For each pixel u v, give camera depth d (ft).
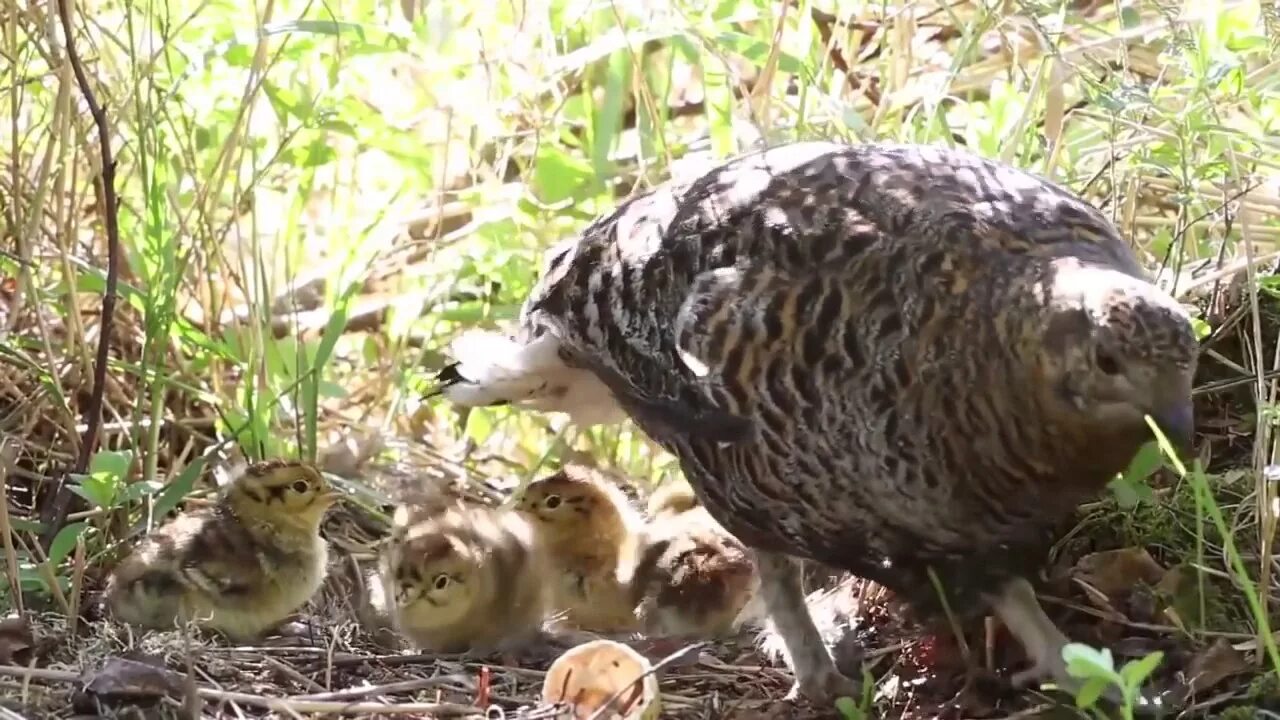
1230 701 18.29
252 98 24.25
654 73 30.14
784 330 17.92
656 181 27.32
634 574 22.06
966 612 18.89
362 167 30.14
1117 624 19.80
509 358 21.57
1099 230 18.03
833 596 21.98
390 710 18.39
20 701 17.93
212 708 18.40
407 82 28.58
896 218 17.99
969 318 17.11
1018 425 16.94
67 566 21.88
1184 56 22.44
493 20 28.50
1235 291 22.71
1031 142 24.59
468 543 21.15
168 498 21.98
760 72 27.76
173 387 24.88
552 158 26.84
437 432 28.66
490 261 27.30
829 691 19.67
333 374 28.48
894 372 17.34
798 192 18.72
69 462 23.54
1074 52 24.91
